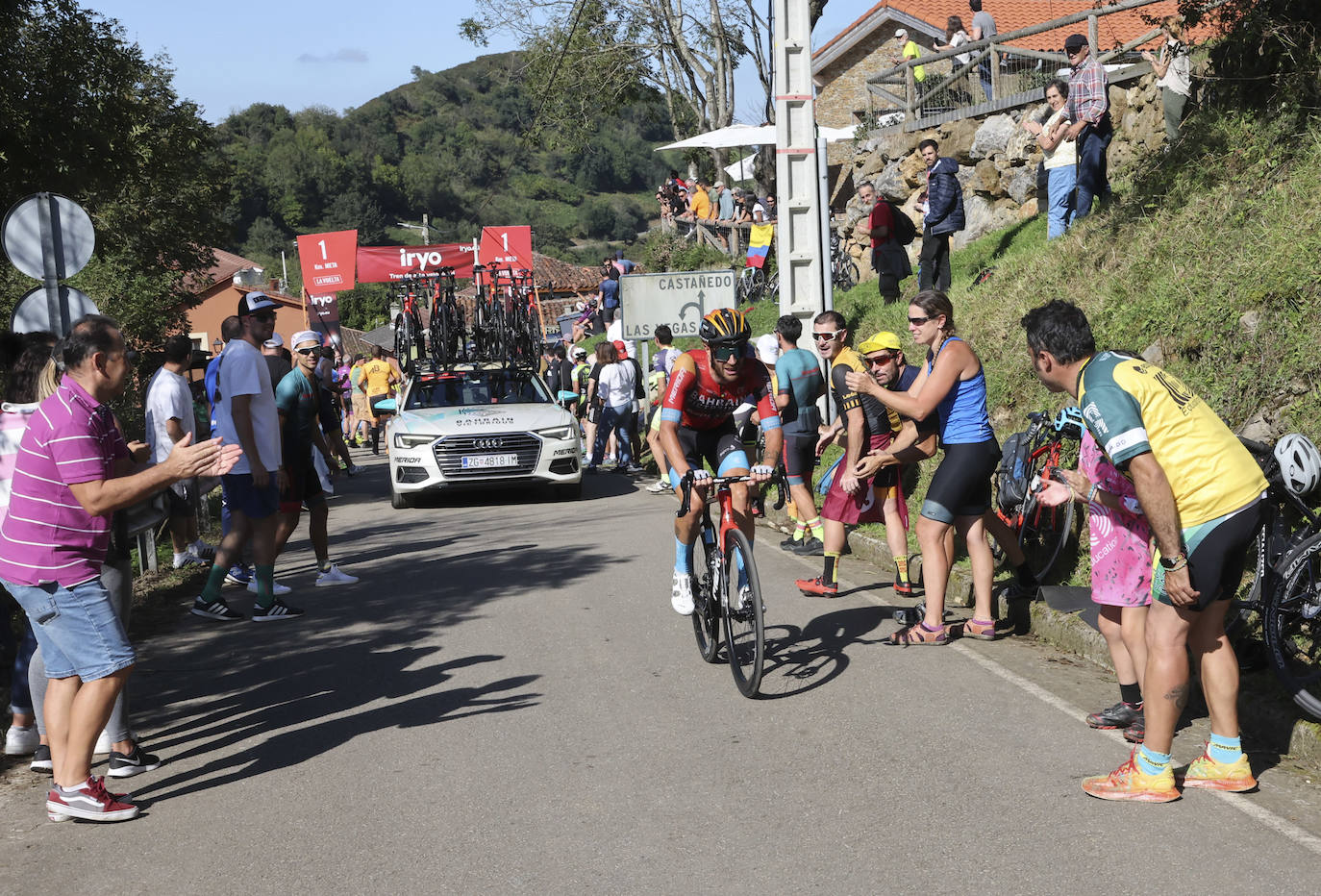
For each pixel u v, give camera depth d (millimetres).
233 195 31016
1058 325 4488
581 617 7785
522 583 9086
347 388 29312
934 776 4617
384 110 154250
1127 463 4133
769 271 26188
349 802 4664
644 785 4668
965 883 3684
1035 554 7676
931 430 7074
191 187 28750
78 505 4582
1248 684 5164
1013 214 17141
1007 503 7512
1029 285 11461
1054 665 6129
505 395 15258
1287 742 4730
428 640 7363
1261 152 9922
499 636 7363
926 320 6457
